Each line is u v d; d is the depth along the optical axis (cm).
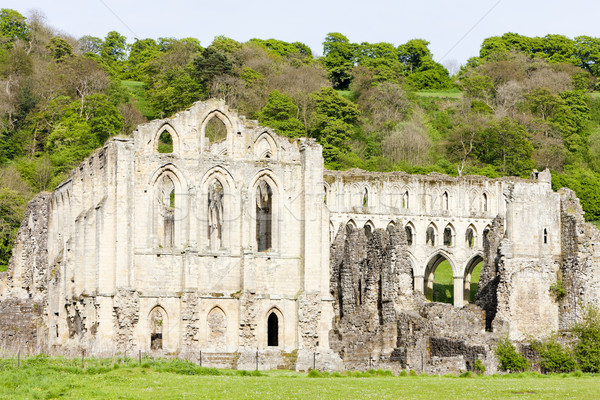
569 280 12656
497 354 10619
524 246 12600
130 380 8294
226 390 7775
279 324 11175
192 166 11138
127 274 10688
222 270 11062
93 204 11206
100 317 10575
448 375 9994
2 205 16962
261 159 11369
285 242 11350
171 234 13625
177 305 10875
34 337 12712
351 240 13000
